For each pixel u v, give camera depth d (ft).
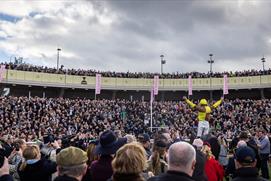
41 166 18.63
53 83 183.52
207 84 189.98
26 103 126.31
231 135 96.32
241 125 115.34
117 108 143.23
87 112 131.44
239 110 134.21
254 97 191.52
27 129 96.53
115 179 12.69
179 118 129.80
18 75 173.99
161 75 196.95
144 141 26.96
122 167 12.57
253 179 15.47
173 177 13.01
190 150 13.52
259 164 33.86
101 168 17.67
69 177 13.65
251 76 183.11
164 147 21.89
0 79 159.84
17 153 27.32
